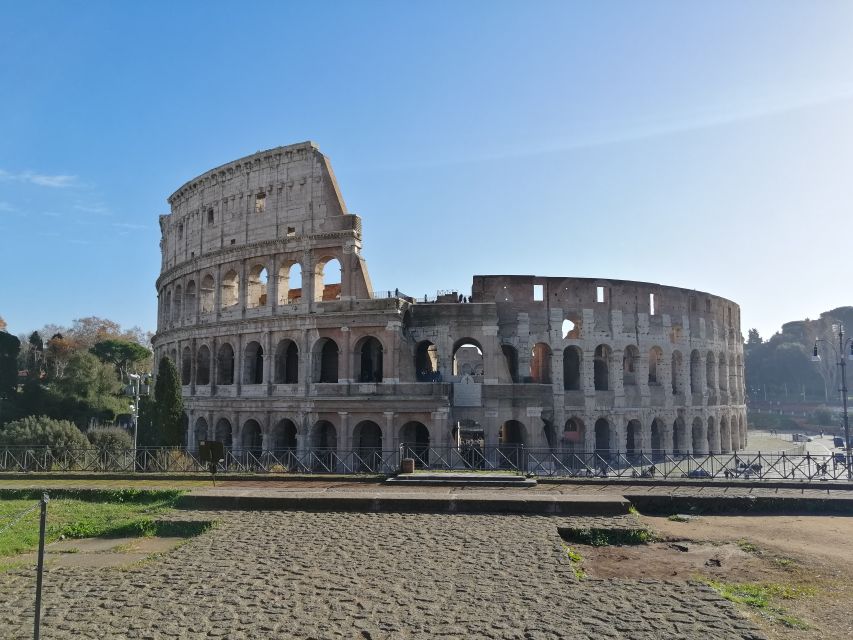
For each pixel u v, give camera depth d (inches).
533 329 3533.5
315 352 3250.5
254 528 1381.6
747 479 1920.5
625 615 890.7
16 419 4416.8
